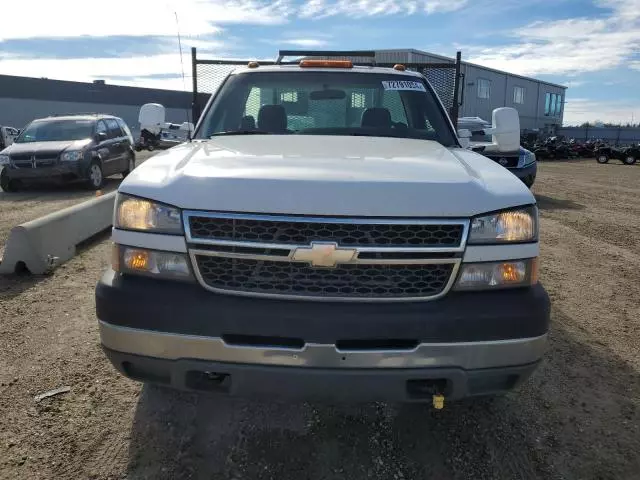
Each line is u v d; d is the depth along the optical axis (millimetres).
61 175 12117
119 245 2420
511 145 4145
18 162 12016
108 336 2391
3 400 3100
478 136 13945
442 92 5004
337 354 2234
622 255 7059
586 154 36375
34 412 2990
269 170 2422
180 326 2271
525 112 61062
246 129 3816
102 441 2758
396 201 2242
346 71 4129
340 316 2215
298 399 2324
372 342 2262
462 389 2330
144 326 2309
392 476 2561
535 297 2367
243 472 2553
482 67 50719
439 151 3100
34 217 8898
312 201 2221
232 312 2234
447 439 2854
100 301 2393
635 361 3820
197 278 2301
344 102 3955
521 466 2662
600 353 3941
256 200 2240
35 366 3514
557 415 3104
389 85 4039
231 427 2902
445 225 2270
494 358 2307
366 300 2254
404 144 3283
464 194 2332
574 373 3611
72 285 5152
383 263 2234
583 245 7645
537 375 3564
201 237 2275
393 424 2973
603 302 5094
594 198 13359
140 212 2373
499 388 2418
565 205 11961
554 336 4238
